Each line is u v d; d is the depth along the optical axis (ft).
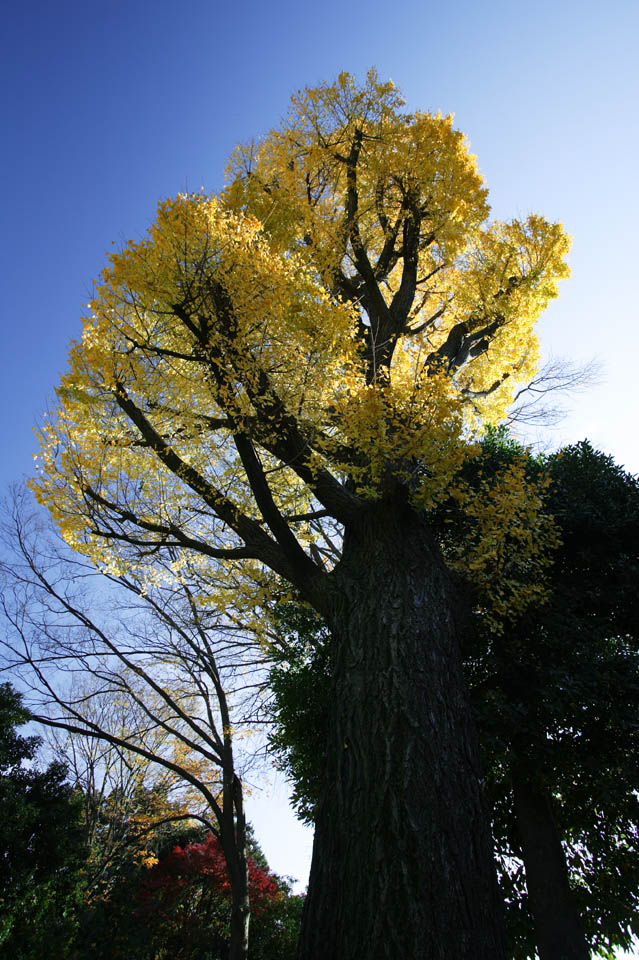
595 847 14.51
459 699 10.44
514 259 22.76
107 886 28.84
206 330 12.98
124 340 13.87
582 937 12.36
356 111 22.09
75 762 38.04
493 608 14.17
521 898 14.17
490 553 13.73
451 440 12.01
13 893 20.24
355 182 21.75
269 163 24.20
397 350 21.35
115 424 15.74
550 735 14.33
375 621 11.32
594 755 13.87
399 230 23.72
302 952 8.03
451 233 21.75
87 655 30.14
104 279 12.81
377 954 7.30
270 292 12.69
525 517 14.52
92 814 36.58
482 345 22.65
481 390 24.58
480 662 16.16
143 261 12.53
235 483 14.89
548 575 17.13
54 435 14.92
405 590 11.85
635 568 15.78
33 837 22.38
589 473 18.37
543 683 14.47
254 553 14.19
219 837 28.32
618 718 13.50
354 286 22.35
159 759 28.89
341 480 17.07
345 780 9.31
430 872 7.92
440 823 8.46
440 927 7.45
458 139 22.44
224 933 31.89
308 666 17.63
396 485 13.21
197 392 14.08
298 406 13.47
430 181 21.58
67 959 21.43
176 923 30.50
